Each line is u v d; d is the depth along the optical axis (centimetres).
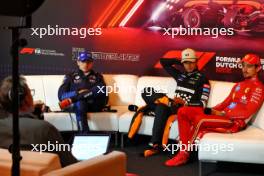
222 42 534
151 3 561
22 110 234
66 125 498
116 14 579
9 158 190
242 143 379
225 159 385
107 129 496
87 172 187
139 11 568
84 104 491
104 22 585
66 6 596
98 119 495
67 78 526
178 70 511
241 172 419
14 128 155
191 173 413
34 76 548
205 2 535
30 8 142
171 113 466
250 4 515
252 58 430
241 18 521
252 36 519
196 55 508
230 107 439
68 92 505
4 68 626
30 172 175
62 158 226
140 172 415
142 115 479
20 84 227
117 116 493
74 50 600
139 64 576
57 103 540
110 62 589
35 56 616
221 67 538
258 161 379
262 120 421
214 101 482
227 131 409
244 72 438
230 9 525
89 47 595
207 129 418
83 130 489
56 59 609
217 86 486
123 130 492
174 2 550
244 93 429
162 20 559
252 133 407
